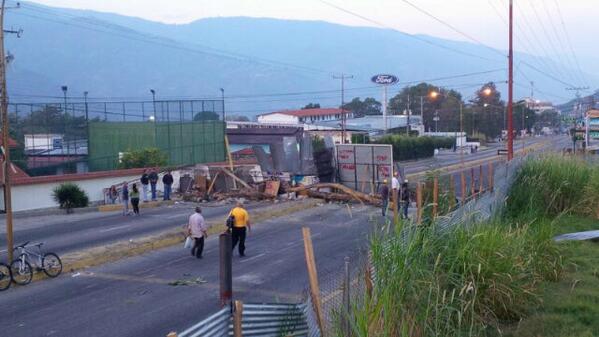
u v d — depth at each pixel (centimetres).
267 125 9112
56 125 4781
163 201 3509
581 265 1623
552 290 1366
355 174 3628
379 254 961
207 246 2139
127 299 1464
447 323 938
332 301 1087
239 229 1936
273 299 1401
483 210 1753
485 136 12144
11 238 1723
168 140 4819
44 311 1379
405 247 992
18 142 4491
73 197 3250
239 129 7050
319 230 2478
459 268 1136
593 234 1936
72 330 1236
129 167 4291
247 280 1609
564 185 2319
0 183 3122
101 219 2916
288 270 1723
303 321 888
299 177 3841
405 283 933
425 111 12331
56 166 4219
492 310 1150
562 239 1817
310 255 901
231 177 3766
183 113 4891
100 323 1277
